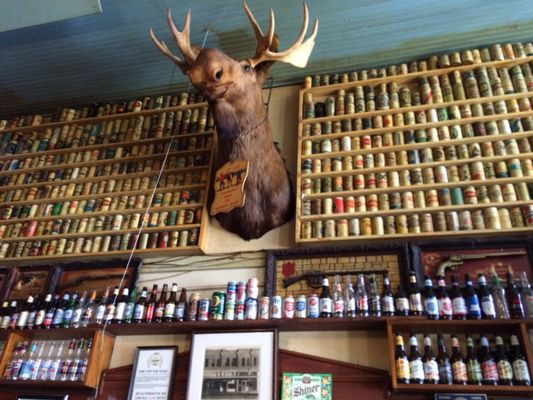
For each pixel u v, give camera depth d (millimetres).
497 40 3473
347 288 2797
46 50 3826
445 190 2973
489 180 2920
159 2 3381
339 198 3141
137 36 3670
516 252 2721
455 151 3098
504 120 3107
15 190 3973
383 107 3369
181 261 3367
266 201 3117
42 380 2922
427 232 2863
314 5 3346
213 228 3396
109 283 3354
